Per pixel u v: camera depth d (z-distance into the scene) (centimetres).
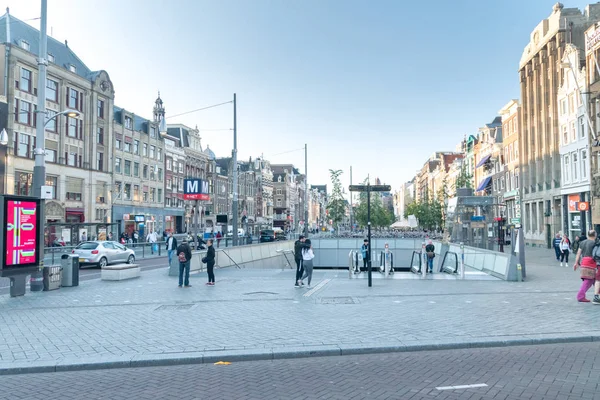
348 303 1220
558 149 4103
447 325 945
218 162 8844
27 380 668
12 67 3950
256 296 1359
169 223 6581
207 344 816
